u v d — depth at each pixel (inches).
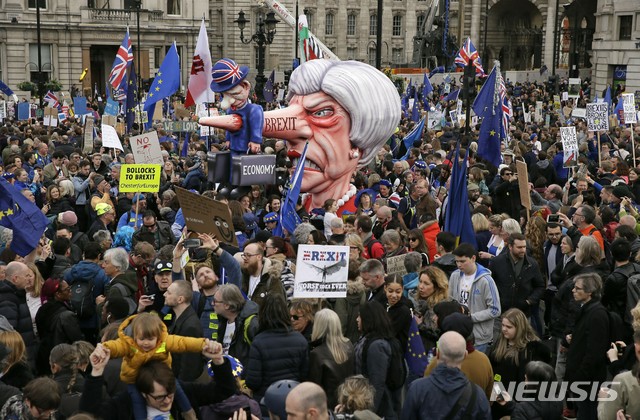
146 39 2935.5
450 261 496.4
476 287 458.6
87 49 2849.4
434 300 421.1
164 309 402.9
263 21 1375.5
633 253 508.1
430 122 1332.4
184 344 298.7
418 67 3245.6
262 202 709.9
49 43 2795.3
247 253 446.6
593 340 410.6
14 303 422.0
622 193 652.1
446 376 314.8
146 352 293.9
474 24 3996.1
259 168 667.4
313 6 3905.0
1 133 1099.9
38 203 764.6
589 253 476.7
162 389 286.2
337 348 359.6
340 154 726.5
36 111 1593.3
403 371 375.6
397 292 391.2
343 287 394.6
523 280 497.0
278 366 354.0
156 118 1386.6
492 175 907.4
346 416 299.3
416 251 512.1
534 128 1418.6
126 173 620.7
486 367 355.3
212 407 318.0
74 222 573.6
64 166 864.9
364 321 368.5
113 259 456.1
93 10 2832.2
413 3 4074.8
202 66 908.0
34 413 299.7
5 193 487.5
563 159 901.2
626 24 2699.3
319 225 645.9
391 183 809.5
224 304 375.6
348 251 393.1
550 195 698.8
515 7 4050.2
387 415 363.6
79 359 347.3
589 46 3585.1
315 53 977.5
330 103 721.0
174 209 684.7
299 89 722.8
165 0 2999.5
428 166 885.2
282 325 358.9
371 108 727.7
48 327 422.0
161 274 412.8
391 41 4087.1
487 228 581.0
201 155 885.2
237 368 340.2
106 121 1123.9
